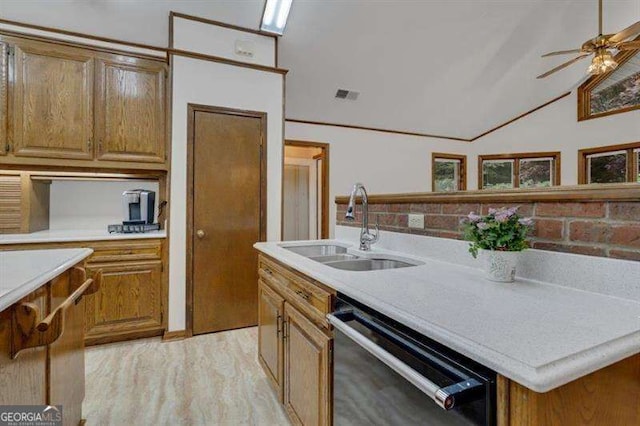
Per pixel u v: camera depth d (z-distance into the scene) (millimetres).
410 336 869
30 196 2811
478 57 4551
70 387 1491
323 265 1496
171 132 2789
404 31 3805
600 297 999
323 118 5227
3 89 2488
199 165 2881
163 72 2887
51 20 2654
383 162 5840
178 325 2822
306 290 1440
